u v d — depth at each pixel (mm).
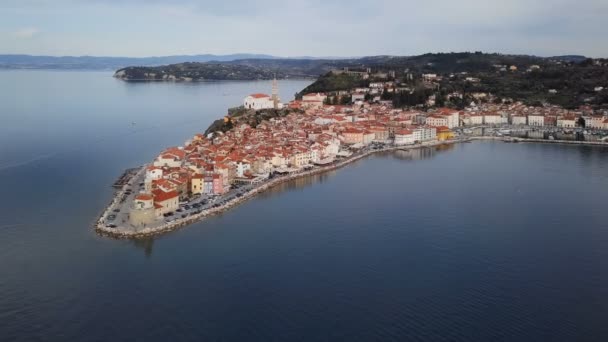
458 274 173125
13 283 164625
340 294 158625
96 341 134375
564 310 150500
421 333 138000
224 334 137500
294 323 142750
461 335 137125
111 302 153500
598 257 187625
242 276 170750
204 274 172125
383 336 136500
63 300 154375
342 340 134750
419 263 181625
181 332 138500
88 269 175375
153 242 199875
